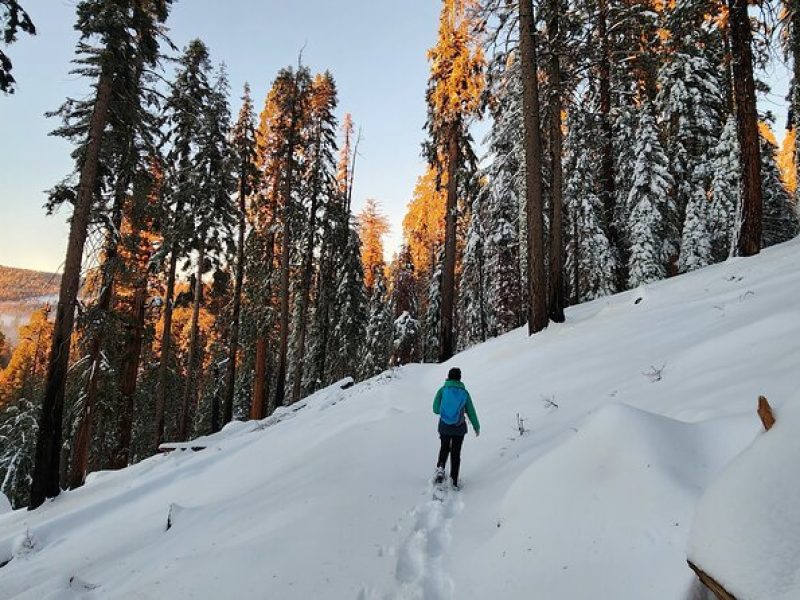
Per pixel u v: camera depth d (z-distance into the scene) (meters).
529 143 13.13
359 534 5.20
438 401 6.76
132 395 21.75
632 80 19.25
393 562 4.64
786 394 4.20
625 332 9.88
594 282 24.53
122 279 17.03
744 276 10.41
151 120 16.36
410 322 34.78
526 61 13.04
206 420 39.66
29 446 29.05
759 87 14.41
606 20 16.97
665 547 3.13
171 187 21.33
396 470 7.32
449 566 4.50
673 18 14.04
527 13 12.99
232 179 23.23
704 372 5.91
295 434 12.36
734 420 3.89
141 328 22.14
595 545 3.57
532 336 12.96
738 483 2.26
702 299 10.12
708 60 23.17
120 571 6.07
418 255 48.19
